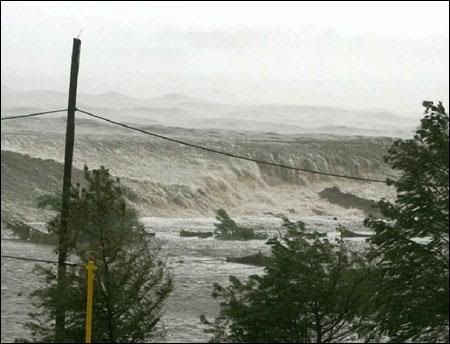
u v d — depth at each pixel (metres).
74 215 22.41
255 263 72.38
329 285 22.55
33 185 129.75
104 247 22.12
